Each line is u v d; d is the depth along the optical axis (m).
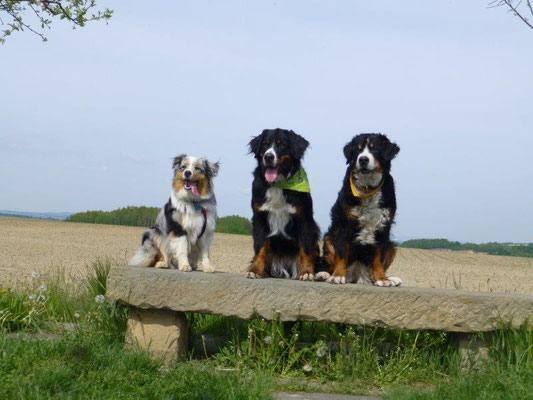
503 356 3.43
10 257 10.48
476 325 3.50
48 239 16.53
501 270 14.38
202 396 2.88
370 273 4.04
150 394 2.85
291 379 3.39
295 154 3.93
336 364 3.56
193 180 4.13
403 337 3.86
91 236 18.94
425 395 3.05
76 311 4.29
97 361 3.20
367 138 3.92
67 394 2.78
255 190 3.96
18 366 3.01
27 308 4.29
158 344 3.68
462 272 12.88
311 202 3.99
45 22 3.55
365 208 3.85
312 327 4.03
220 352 3.86
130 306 3.73
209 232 4.22
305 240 3.92
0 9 3.47
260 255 3.94
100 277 4.62
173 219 4.15
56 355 3.20
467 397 2.96
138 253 4.39
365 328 3.64
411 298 3.50
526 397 2.92
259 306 3.56
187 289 3.60
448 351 3.66
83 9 3.56
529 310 3.50
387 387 3.40
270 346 3.59
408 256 18.88
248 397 2.93
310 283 3.59
